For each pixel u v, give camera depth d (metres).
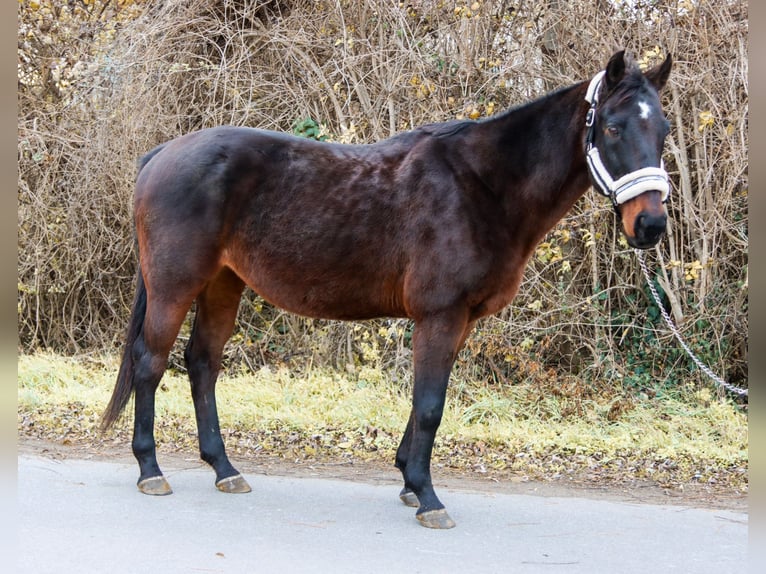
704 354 6.23
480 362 6.48
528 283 6.44
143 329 3.90
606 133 3.21
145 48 7.05
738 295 6.20
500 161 3.53
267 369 6.72
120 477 4.13
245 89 6.99
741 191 6.21
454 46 6.57
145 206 3.84
